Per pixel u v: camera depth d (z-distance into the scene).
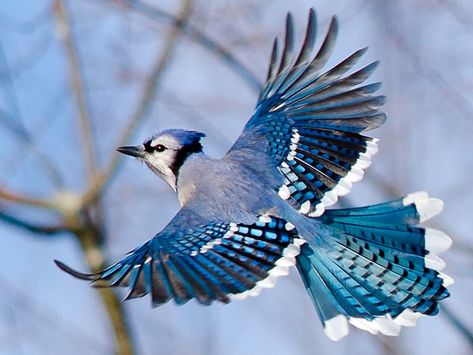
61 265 11.28
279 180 12.99
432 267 12.65
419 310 12.55
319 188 12.99
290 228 12.34
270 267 11.91
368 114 13.17
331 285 12.71
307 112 13.34
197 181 13.03
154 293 11.47
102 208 17.20
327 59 13.41
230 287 11.66
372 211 12.92
